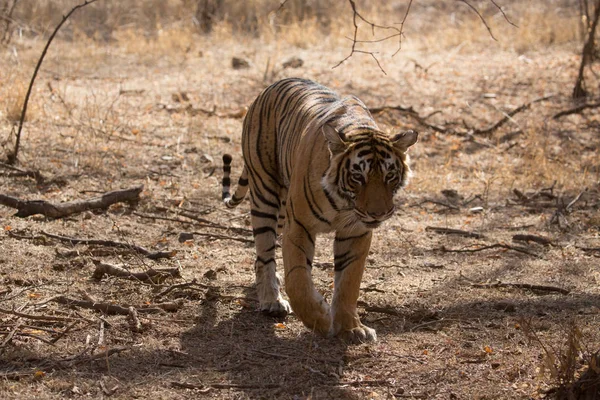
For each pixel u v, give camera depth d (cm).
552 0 2775
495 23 2405
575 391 592
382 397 613
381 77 1942
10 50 1984
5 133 1341
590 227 1108
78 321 720
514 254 995
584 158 1472
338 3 2584
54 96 1595
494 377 648
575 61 2078
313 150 700
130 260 900
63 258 888
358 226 693
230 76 1906
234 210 1136
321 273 911
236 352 684
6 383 601
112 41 2256
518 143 1553
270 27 2356
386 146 666
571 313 792
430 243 1035
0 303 754
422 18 2652
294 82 839
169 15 2541
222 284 850
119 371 635
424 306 809
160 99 1689
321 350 692
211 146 1413
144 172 1249
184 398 599
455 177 1362
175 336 715
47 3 2359
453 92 1855
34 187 1138
